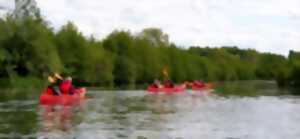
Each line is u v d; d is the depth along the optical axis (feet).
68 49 254.47
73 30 261.24
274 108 94.94
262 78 569.64
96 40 295.89
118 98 123.54
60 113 78.64
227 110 88.94
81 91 116.16
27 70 219.20
